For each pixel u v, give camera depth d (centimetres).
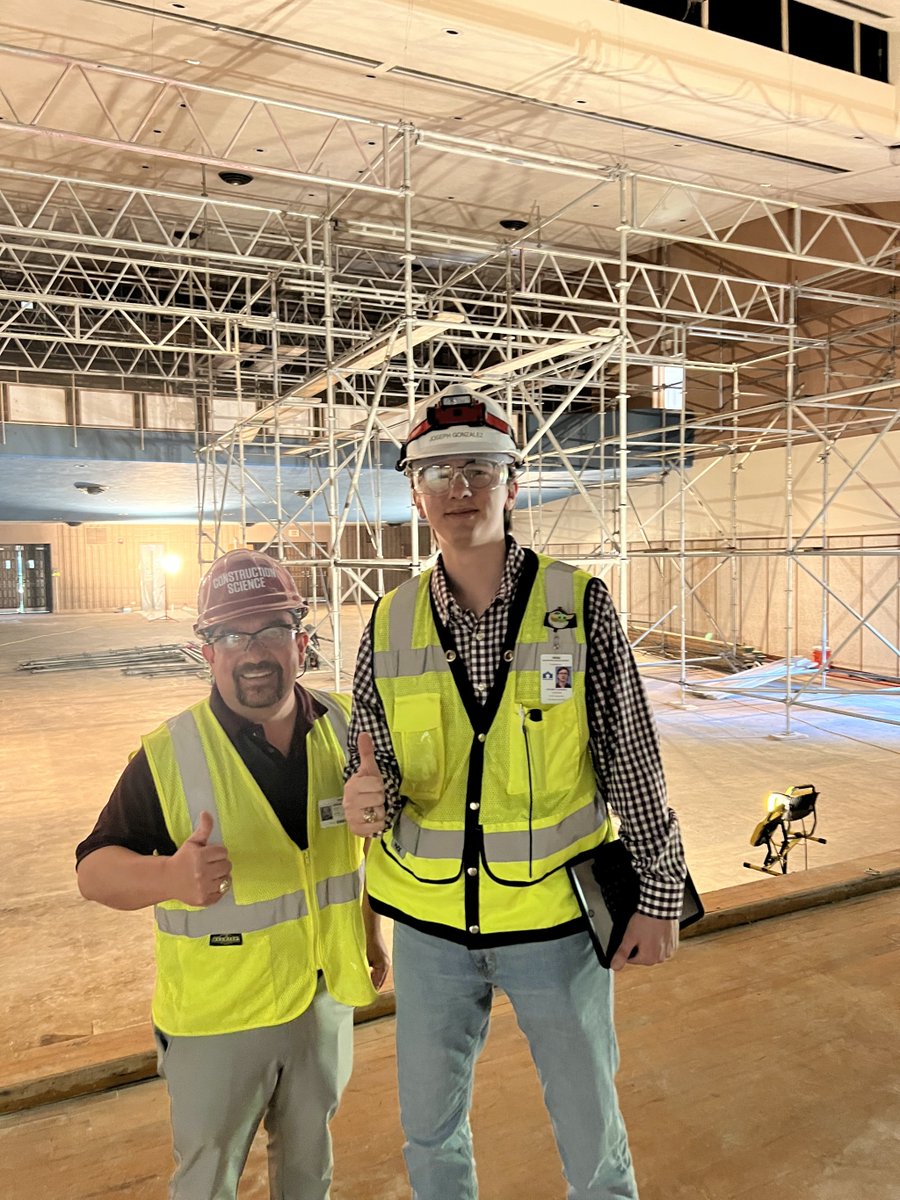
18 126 619
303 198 1311
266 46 855
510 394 997
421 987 179
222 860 162
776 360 1526
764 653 1564
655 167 1148
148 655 1706
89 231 1475
